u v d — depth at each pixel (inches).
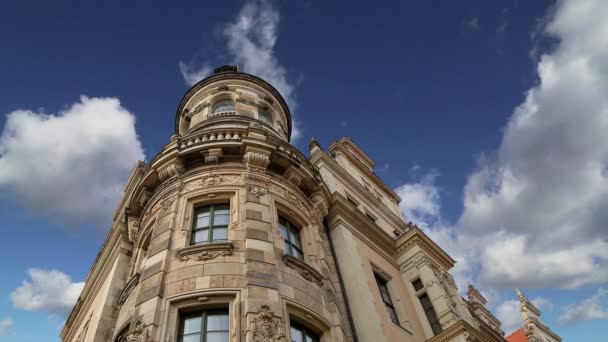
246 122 781.3
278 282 501.7
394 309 768.9
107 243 831.1
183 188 631.2
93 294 845.8
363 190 1047.6
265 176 647.8
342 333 535.8
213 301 469.7
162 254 526.9
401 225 1099.9
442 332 734.5
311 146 1016.9
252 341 417.7
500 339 1095.6
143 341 425.4
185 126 909.8
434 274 845.8
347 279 707.4
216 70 1058.1
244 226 557.0
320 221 720.3
